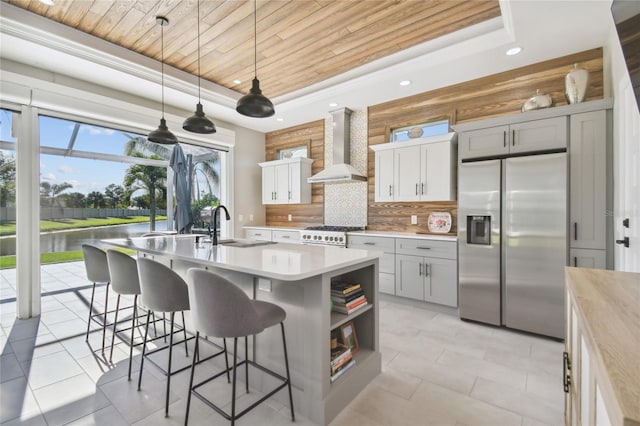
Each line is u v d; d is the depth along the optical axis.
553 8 2.24
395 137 4.31
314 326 1.66
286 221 5.54
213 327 1.44
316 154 5.08
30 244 3.09
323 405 1.61
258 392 1.91
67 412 1.70
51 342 2.57
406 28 2.80
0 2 2.38
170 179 5.51
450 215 3.75
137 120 3.84
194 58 3.34
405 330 2.87
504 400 1.82
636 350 0.59
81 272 4.97
